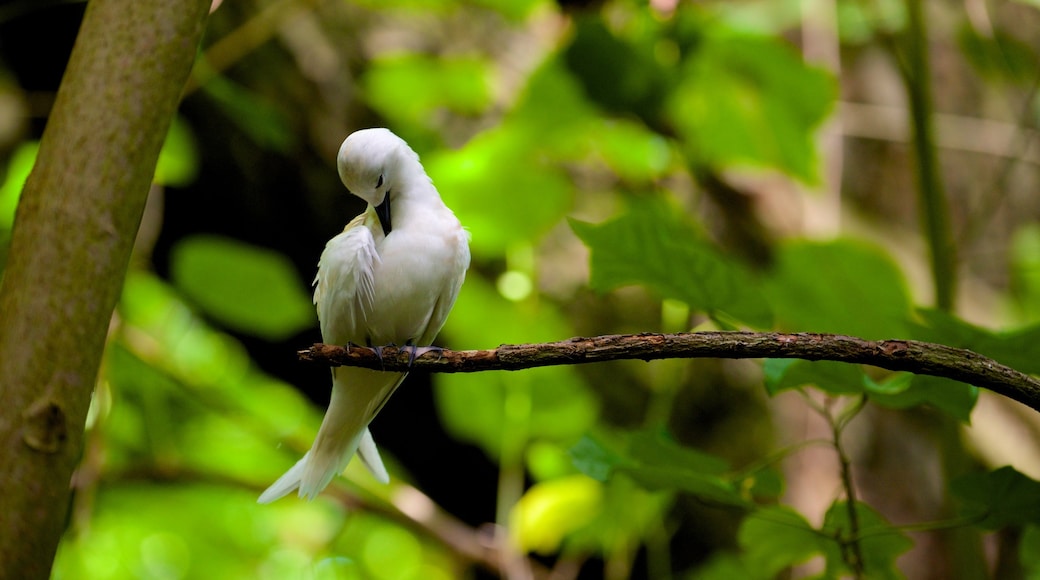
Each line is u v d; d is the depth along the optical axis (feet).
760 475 18.48
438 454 43.27
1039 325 14.73
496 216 29.68
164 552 36.52
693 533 38.96
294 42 38.83
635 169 33.04
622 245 17.02
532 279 34.19
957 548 24.02
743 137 31.27
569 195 29.50
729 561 23.15
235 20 37.42
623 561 32.30
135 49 11.27
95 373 10.88
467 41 39.96
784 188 38.27
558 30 32.48
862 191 37.96
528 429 32.01
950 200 39.14
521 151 28.55
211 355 37.24
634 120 30.73
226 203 39.42
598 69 27.07
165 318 35.14
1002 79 39.58
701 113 31.17
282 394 38.78
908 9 27.14
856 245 19.60
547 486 30.60
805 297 20.40
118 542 34.58
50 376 10.50
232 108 28.91
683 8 28.27
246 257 26.40
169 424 35.73
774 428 36.83
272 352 41.60
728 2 36.42
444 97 34.22
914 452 33.99
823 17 36.14
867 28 36.83
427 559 40.19
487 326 32.68
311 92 38.99
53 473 10.53
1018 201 39.29
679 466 18.44
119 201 10.96
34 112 35.78
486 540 33.27
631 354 12.60
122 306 30.76
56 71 39.04
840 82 38.52
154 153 11.32
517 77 39.32
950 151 39.47
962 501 16.62
